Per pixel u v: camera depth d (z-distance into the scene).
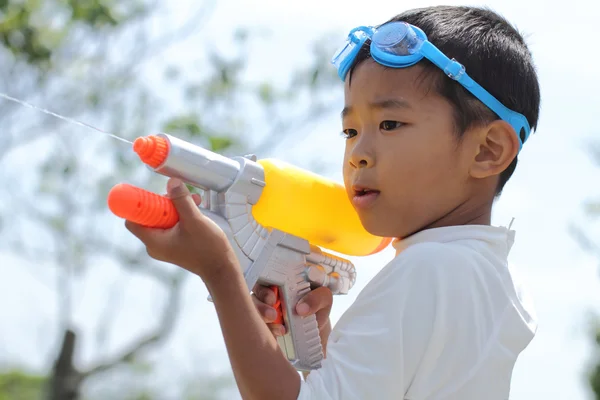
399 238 2.81
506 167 2.76
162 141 2.54
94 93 12.49
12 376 18.58
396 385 2.45
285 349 2.92
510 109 2.81
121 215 2.32
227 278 2.40
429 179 2.69
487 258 2.67
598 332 11.07
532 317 2.76
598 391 11.21
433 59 2.68
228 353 2.43
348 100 2.79
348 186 2.80
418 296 2.49
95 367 14.02
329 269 3.05
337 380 2.46
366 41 2.79
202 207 2.68
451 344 2.51
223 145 11.62
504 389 2.61
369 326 2.51
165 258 2.39
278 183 2.82
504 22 2.94
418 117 2.68
